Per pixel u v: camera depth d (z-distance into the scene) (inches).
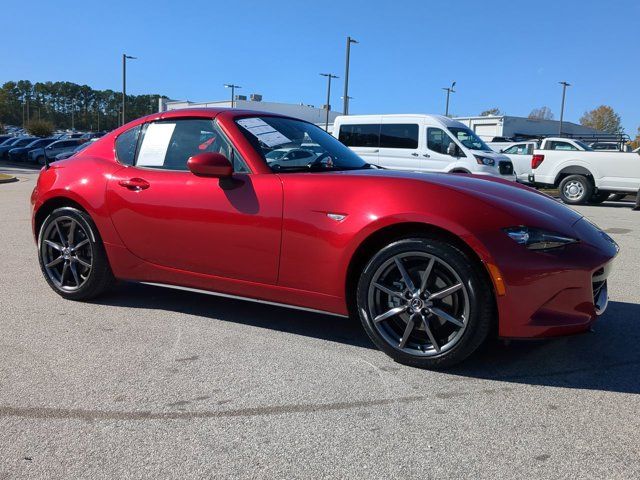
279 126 154.5
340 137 555.2
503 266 107.9
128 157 159.5
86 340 136.3
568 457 86.6
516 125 1851.6
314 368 120.2
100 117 5201.8
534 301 109.1
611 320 153.6
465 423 97.0
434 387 111.0
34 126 2397.9
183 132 151.7
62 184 163.9
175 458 86.7
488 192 121.3
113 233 155.6
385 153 526.0
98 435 93.3
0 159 1544.0
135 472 83.1
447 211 112.1
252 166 136.7
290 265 129.0
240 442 91.2
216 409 102.0
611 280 201.3
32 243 266.2
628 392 109.3
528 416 99.5
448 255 112.2
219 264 139.3
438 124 499.8
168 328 145.6
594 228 126.2
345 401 105.1
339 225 122.0
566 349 131.1
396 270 120.6
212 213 137.3
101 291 168.4
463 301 112.8
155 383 112.5
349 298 127.3
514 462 85.4
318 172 137.6
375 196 120.1
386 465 84.7
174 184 144.7
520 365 121.8
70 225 165.8
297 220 126.5
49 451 88.5
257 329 145.2
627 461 85.5
